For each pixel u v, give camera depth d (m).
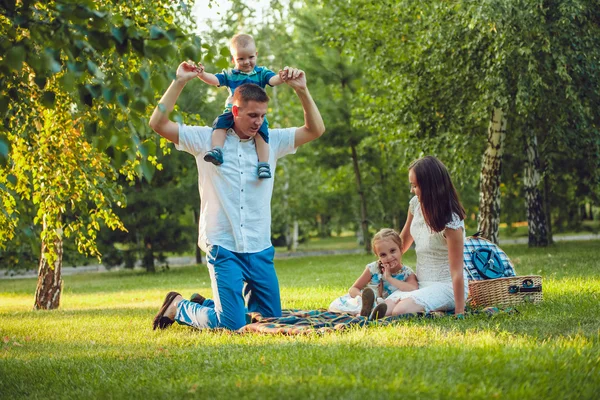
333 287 12.27
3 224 8.48
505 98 13.71
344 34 18.77
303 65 24.39
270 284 6.40
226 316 6.07
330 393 3.52
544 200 24.61
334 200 31.73
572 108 14.12
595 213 34.50
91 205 17.53
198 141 6.18
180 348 5.32
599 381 3.76
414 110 16.27
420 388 3.56
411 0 16.09
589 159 14.95
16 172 8.43
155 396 3.77
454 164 16.62
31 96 6.75
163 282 19.66
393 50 17.11
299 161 28.39
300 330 5.56
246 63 6.88
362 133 24.62
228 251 6.19
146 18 8.09
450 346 4.57
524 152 22.89
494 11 12.95
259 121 6.02
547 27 13.48
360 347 4.68
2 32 3.89
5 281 27.02
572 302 7.03
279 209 33.22
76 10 3.33
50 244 9.66
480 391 3.50
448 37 14.67
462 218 6.21
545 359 4.11
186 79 5.90
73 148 8.91
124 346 5.70
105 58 4.56
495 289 6.82
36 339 6.91
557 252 19.38
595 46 13.85
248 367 4.32
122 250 24.47
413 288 6.58
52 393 4.16
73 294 16.86
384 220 29.78
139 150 3.57
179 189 23.67
